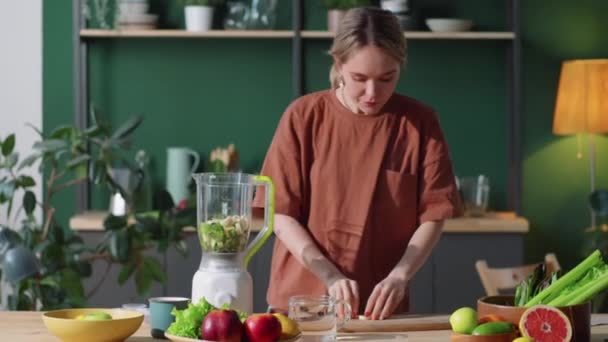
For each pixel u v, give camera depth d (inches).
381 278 120.3
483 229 202.1
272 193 103.3
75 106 218.4
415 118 119.3
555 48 224.2
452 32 214.4
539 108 224.4
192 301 100.8
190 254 203.3
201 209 100.8
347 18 110.8
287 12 224.2
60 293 184.9
